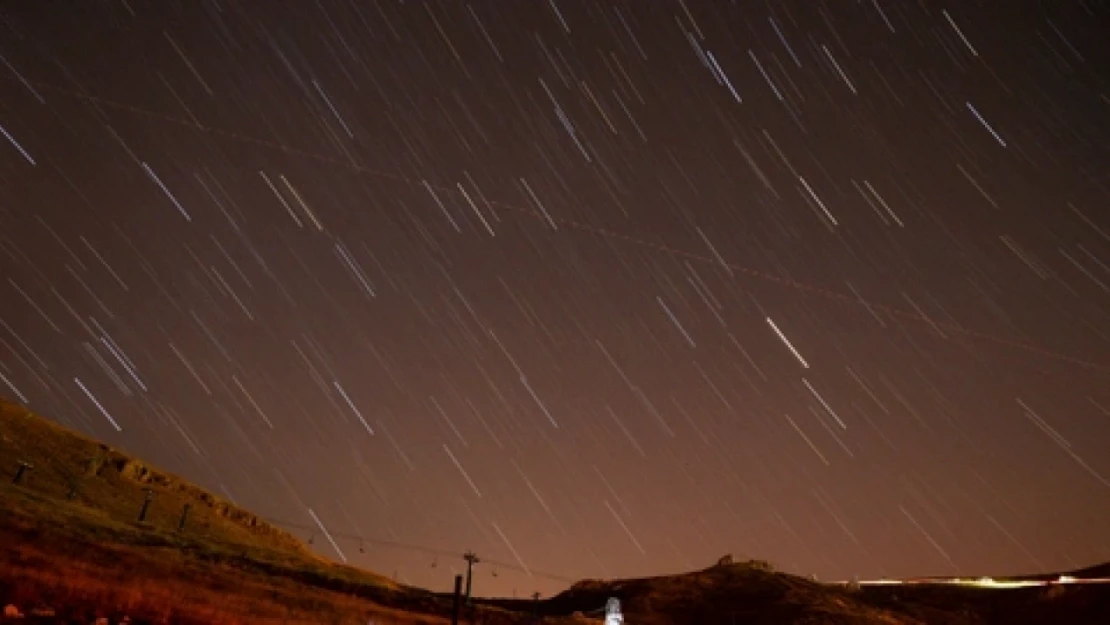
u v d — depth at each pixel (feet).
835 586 435.12
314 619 121.39
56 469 241.55
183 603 95.35
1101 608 350.64
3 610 60.75
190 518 265.75
